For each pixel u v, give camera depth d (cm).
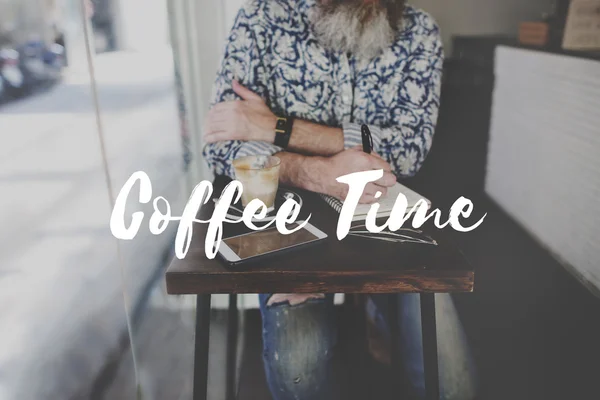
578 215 173
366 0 111
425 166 199
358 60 120
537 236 206
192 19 148
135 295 139
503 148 227
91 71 101
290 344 109
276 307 112
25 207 106
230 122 110
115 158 123
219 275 74
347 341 161
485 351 151
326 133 110
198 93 156
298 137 110
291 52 119
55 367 108
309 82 121
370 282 74
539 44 183
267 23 118
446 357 117
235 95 116
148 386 124
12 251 107
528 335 157
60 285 115
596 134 157
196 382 89
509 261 194
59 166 107
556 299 174
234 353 138
